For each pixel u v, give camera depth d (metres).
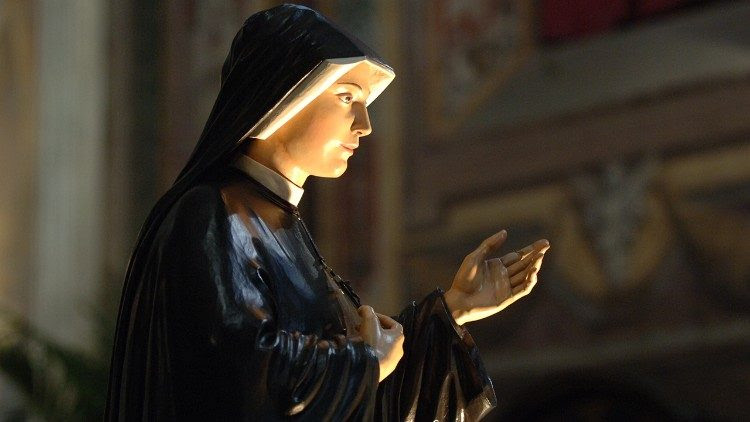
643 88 19.12
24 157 26.23
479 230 20.61
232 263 4.15
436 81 21.55
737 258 17.97
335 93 4.48
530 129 20.28
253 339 3.99
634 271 18.83
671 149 18.75
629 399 18.44
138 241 4.39
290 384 3.96
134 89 24.84
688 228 18.42
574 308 19.36
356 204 21.91
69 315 24.28
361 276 21.67
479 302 4.85
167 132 24.41
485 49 21.16
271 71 4.39
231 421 3.94
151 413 4.09
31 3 26.62
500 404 19.81
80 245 24.66
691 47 18.88
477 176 20.80
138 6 25.11
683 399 18.12
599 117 19.53
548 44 20.56
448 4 21.64
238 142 4.38
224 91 4.49
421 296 21.00
